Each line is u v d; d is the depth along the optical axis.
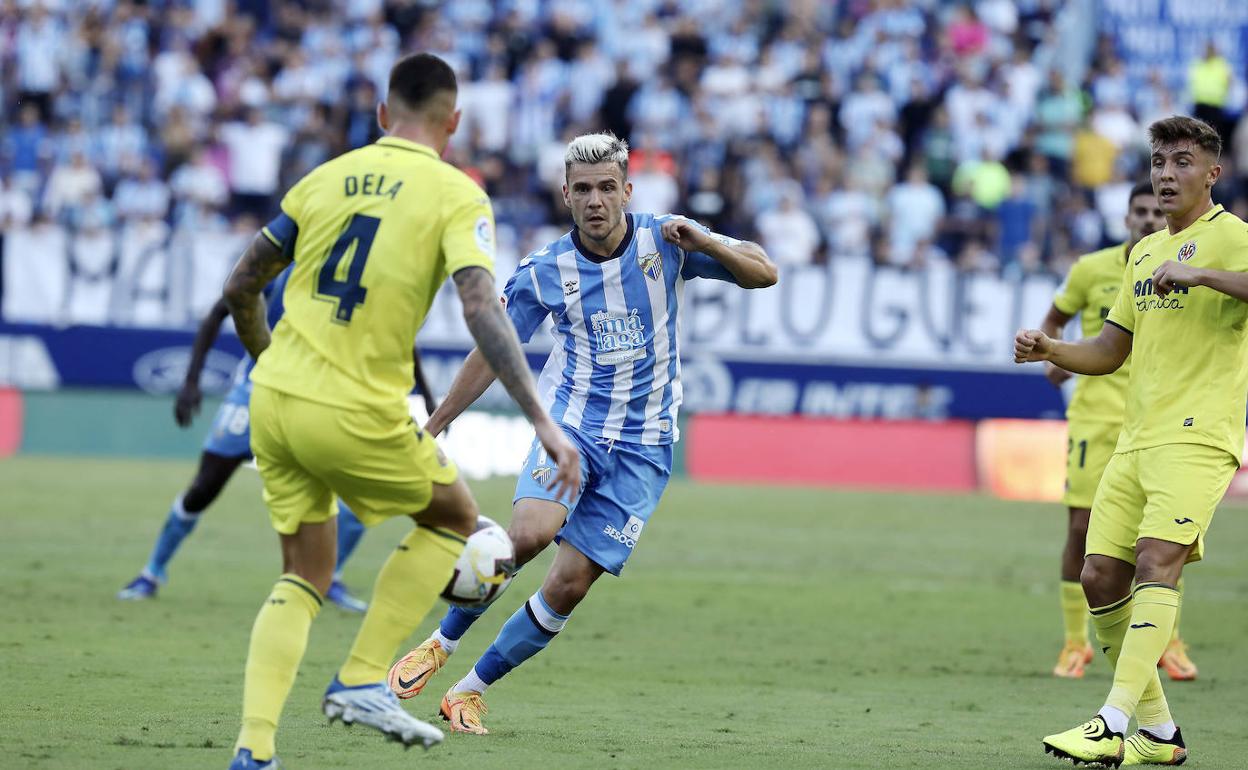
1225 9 82.44
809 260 73.38
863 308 67.75
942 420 67.81
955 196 77.88
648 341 22.80
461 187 17.38
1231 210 79.81
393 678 22.31
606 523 22.53
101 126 78.00
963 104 79.81
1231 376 21.25
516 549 21.66
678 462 67.56
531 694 25.73
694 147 76.44
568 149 22.42
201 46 82.19
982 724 24.16
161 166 76.38
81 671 25.53
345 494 17.56
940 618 36.44
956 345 67.75
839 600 38.59
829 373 67.69
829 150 76.81
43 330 66.31
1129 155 79.75
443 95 17.97
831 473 67.50
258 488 59.88
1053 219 76.00
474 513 18.25
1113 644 22.22
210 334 34.28
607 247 22.70
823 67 81.75
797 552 47.09
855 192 75.75
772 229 73.62
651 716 23.92
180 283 66.88
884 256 72.75
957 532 52.97
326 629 31.84
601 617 34.91
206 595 35.31
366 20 81.56
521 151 78.31
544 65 79.19
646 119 77.88
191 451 66.88
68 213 72.38
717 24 84.31
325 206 17.41
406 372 17.48
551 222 75.56
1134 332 22.16
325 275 17.28
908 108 80.62
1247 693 28.31
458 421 65.12
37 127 76.06
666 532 50.69
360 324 17.08
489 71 78.38
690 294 67.56
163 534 34.62
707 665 29.34
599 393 22.75
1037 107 79.81
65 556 40.44
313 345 17.16
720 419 67.75
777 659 30.34
